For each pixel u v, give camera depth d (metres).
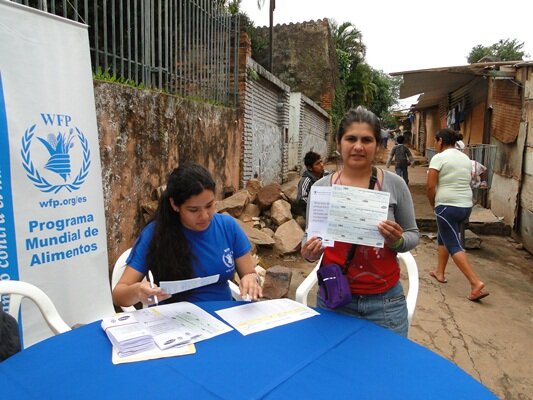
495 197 7.93
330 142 20.39
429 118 20.75
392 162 11.33
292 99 13.35
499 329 3.74
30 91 2.31
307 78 19.62
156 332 1.65
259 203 6.42
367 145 2.02
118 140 3.84
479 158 8.73
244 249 2.31
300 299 2.47
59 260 2.52
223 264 2.20
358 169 2.07
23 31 2.26
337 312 2.10
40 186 2.38
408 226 2.09
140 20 4.61
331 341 1.64
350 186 2.00
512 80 6.95
